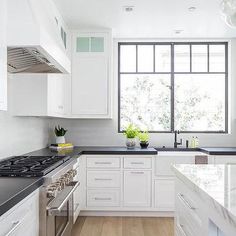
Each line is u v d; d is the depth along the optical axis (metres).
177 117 4.92
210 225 1.34
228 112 4.85
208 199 1.25
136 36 4.70
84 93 4.37
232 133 4.77
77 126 4.79
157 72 4.91
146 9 3.57
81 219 3.95
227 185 1.44
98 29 4.34
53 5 3.32
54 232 2.08
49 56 2.29
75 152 3.61
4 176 1.90
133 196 4.04
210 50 4.88
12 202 1.30
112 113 4.70
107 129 4.80
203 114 4.92
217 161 4.02
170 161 4.02
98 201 4.04
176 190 2.14
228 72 4.85
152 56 4.91
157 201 4.03
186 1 3.32
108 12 3.67
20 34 1.97
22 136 3.27
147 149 4.24
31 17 2.04
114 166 4.03
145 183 4.04
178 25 4.16
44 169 2.08
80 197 3.99
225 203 1.10
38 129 3.83
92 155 4.02
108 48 4.36
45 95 3.13
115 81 4.82
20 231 1.46
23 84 3.12
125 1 3.33
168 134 4.78
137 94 4.95
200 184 1.46
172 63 4.89
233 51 4.78
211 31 4.43
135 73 4.92
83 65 4.36
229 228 1.08
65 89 4.06
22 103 3.11
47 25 2.39
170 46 4.88
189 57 4.89
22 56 2.33
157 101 4.93
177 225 2.11
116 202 4.04
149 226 3.69
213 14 3.71
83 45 4.37
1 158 2.71
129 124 4.70
